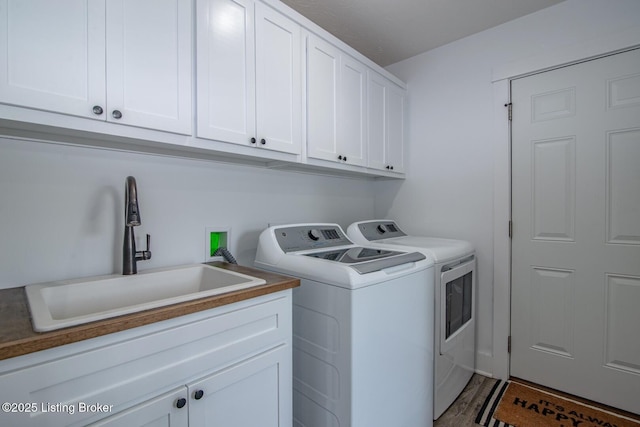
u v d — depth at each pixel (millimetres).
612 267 1721
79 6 927
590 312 1784
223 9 1264
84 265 1210
